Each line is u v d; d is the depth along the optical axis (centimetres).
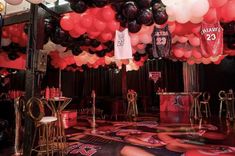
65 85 1221
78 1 341
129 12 358
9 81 1026
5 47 550
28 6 459
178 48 609
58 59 725
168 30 430
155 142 452
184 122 725
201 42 413
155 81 1162
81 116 933
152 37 442
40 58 366
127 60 723
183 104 985
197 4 327
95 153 383
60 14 430
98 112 1011
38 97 362
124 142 455
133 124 704
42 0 321
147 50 584
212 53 398
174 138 486
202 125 657
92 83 1291
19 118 404
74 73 1283
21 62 754
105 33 447
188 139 475
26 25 442
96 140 476
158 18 368
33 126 354
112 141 466
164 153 374
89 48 584
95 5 341
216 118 802
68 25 394
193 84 1022
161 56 438
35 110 348
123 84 1109
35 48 363
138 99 1173
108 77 1269
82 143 449
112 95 1245
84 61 730
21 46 559
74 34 430
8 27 492
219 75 1043
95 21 398
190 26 422
